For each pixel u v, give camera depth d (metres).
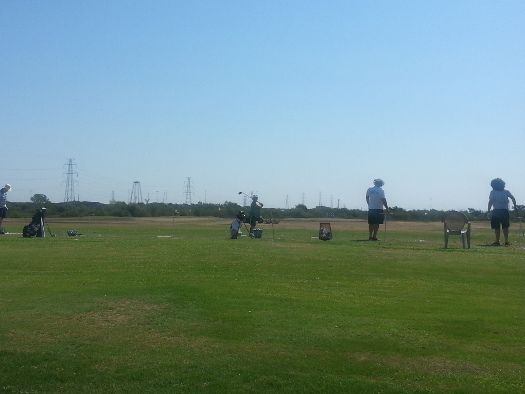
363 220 53.66
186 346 9.44
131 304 11.47
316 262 16.27
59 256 17.31
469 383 8.26
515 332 10.13
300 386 8.17
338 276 14.51
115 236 25.83
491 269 15.41
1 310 11.18
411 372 8.56
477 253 18.23
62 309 11.20
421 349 9.34
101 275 14.34
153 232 30.38
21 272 14.84
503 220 21.97
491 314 11.16
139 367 8.72
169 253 17.81
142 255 17.44
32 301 11.77
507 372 8.59
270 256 17.16
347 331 10.07
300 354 9.12
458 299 12.30
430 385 8.20
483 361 8.95
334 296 12.41
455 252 18.44
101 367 8.74
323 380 8.30
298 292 12.70
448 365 8.80
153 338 9.78
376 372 8.56
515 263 16.23
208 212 63.50
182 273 14.59
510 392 8.02
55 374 8.57
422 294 12.73
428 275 14.71
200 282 13.44
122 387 8.23
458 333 10.06
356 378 8.37
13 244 20.45
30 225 25.69
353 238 26.12
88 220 51.09
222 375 8.45
